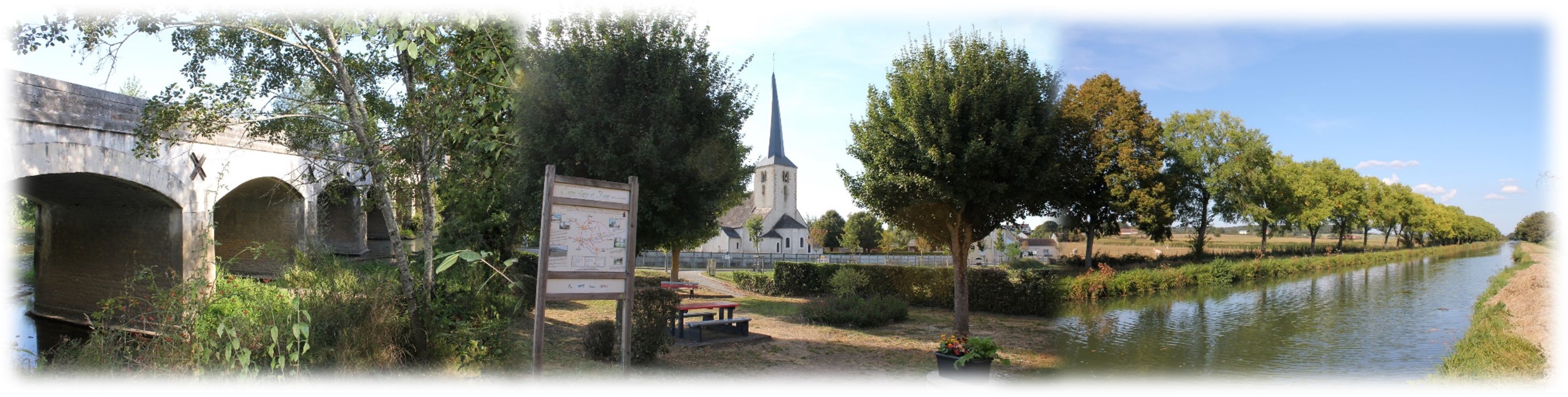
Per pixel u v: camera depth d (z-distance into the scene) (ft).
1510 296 50.98
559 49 32.19
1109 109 85.51
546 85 31.04
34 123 39.06
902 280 64.13
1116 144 84.17
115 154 44.93
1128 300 67.41
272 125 30.40
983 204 40.63
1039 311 54.80
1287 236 153.99
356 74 30.78
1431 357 37.99
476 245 37.19
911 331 45.50
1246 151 103.19
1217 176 102.99
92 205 55.83
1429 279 97.40
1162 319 53.11
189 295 28.30
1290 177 116.78
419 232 51.90
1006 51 41.01
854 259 166.20
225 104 28.35
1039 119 40.57
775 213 244.83
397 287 30.14
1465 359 28.40
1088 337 44.21
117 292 54.49
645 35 31.96
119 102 45.55
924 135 39.32
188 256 51.93
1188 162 102.32
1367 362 36.24
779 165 246.88
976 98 38.78
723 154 33.09
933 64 40.78
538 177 31.99
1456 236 237.66
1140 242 105.81
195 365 22.61
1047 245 105.40
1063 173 42.37
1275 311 59.11
